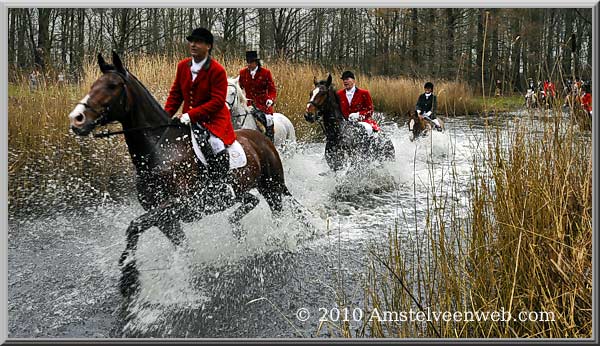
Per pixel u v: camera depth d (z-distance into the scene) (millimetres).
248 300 3857
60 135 7418
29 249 4848
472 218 4039
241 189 4648
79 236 5215
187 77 4477
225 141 4473
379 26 30469
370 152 7812
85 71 9055
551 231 3252
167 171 3910
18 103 7559
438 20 24594
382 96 18234
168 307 3707
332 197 7145
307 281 4207
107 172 7242
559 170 3410
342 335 3250
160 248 4574
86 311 3625
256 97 8141
